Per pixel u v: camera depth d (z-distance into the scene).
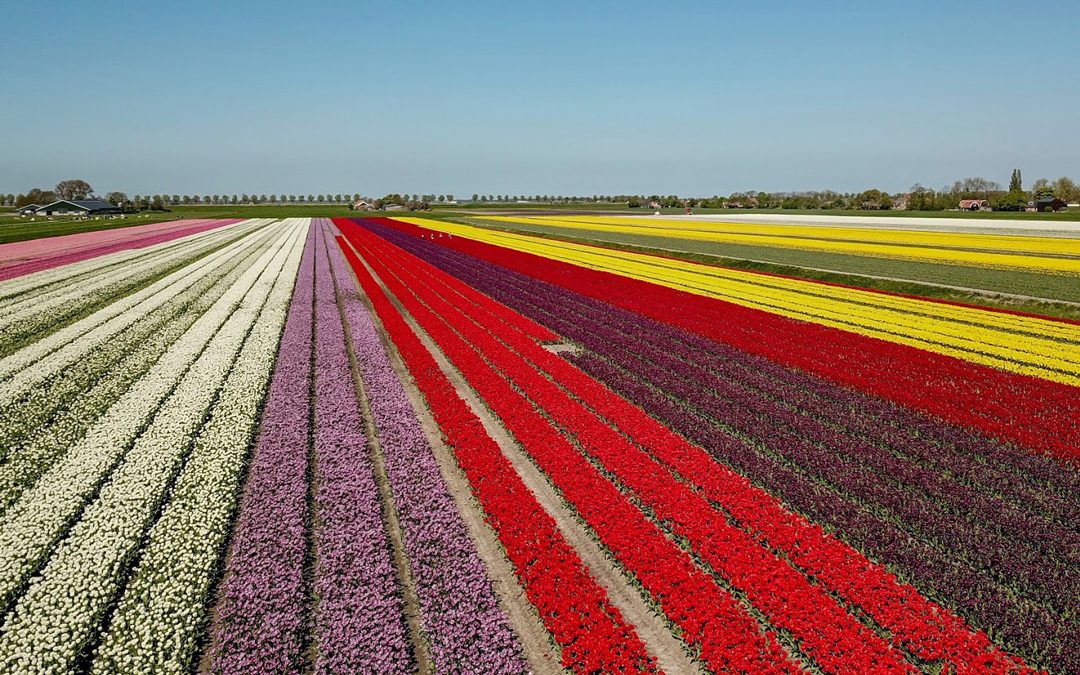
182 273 57.38
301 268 61.22
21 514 15.07
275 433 19.89
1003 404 22.42
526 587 12.84
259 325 35.09
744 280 52.19
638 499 16.41
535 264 63.25
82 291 45.69
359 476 17.11
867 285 48.25
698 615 11.76
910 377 25.55
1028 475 17.53
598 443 19.09
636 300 42.88
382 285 51.25
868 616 12.09
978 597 12.17
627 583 13.38
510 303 42.91
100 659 10.79
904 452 18.95
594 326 35.75
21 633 11.25
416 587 12.74
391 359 29.81
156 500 15.73
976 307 39.00
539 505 15.58
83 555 13.48
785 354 28.80
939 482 16.67
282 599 12.14
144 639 11.01
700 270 58.56
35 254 71.69
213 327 34.44
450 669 10.58
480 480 16.84
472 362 27.72
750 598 12.54
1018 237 77.00
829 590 12.95
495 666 10.55
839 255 63.38
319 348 30.66
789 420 20.98
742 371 26.89
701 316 37.41
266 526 14.66
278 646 10.94
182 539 14.11
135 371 26.50
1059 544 13.78
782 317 36.97
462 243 88.19
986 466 17.75
